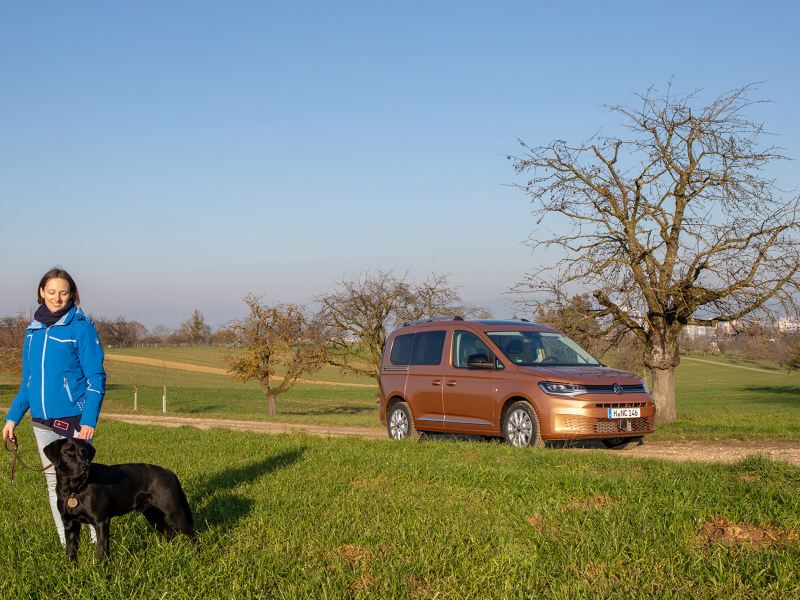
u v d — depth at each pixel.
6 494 8.88
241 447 13.13
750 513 6.43
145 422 27.45
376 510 7.18
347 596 4.94
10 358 59.97
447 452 10.78
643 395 12.31
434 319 14.74
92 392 5.79
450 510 7.17
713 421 18.31
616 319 19.75
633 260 18.97
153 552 5.69
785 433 13.50
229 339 50.12
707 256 18.39
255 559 5.58
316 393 76.19
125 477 5.54
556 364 12.95
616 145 19.17
